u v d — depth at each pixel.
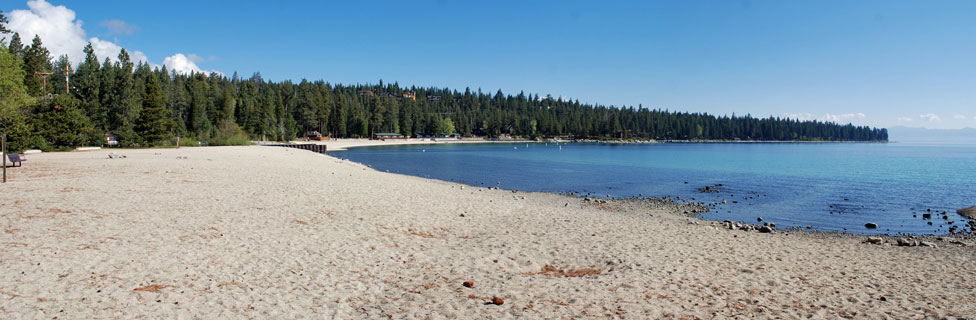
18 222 10.50
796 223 20.33
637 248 11.70
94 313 6.00
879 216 22.33
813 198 28.78
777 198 28.73
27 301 6.21
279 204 15.43
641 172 48.94
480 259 10.06
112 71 74.62
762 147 161.00
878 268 10.47
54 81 78.94
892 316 7.19
